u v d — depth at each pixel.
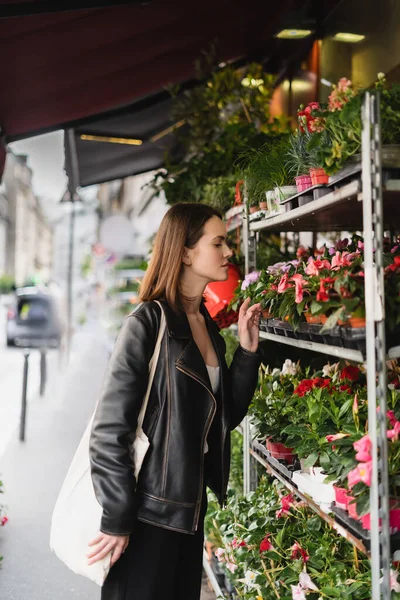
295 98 5.37
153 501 1.88
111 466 1.82
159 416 1.92
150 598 1.89
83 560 1.88
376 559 1.56
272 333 2.38
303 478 2.06
